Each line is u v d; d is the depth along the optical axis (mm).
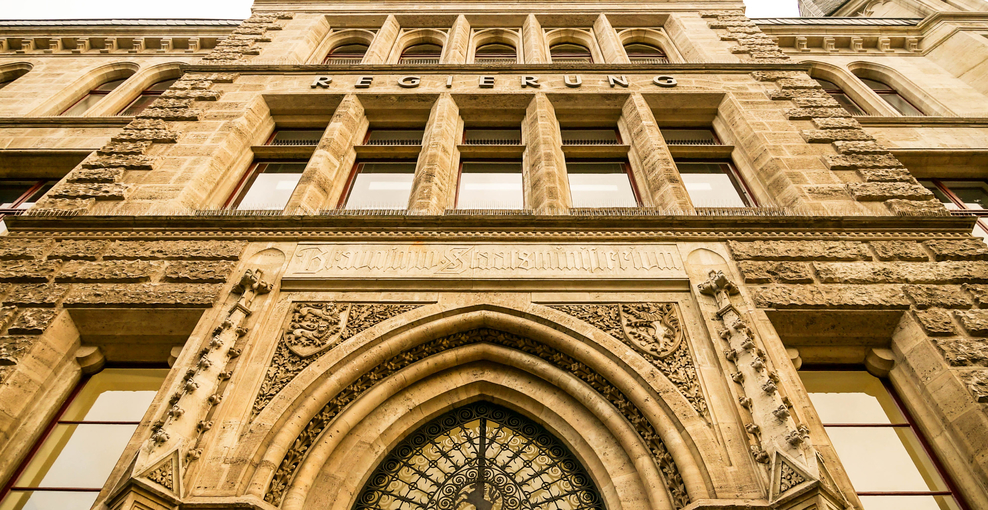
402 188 11836
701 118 13555
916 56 19750
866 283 8328
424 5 19156
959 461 6793
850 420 7637
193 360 7074
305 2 19188
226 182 11359
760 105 12828
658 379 6945
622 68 14594
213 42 20312
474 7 18984
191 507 5590
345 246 9039
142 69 18953
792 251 8836
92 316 7984
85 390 8000
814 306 7906
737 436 6344
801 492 5355
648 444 6629
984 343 7340
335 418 7016
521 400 7688
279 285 8297
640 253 8898
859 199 9891
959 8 21281
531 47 16672
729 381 6848
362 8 18984
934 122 14695
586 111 13664
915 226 9227
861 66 19484
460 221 9305
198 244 8992
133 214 9266
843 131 11672
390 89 13930
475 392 7836
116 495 5355
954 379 6984
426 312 7887
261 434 6316
